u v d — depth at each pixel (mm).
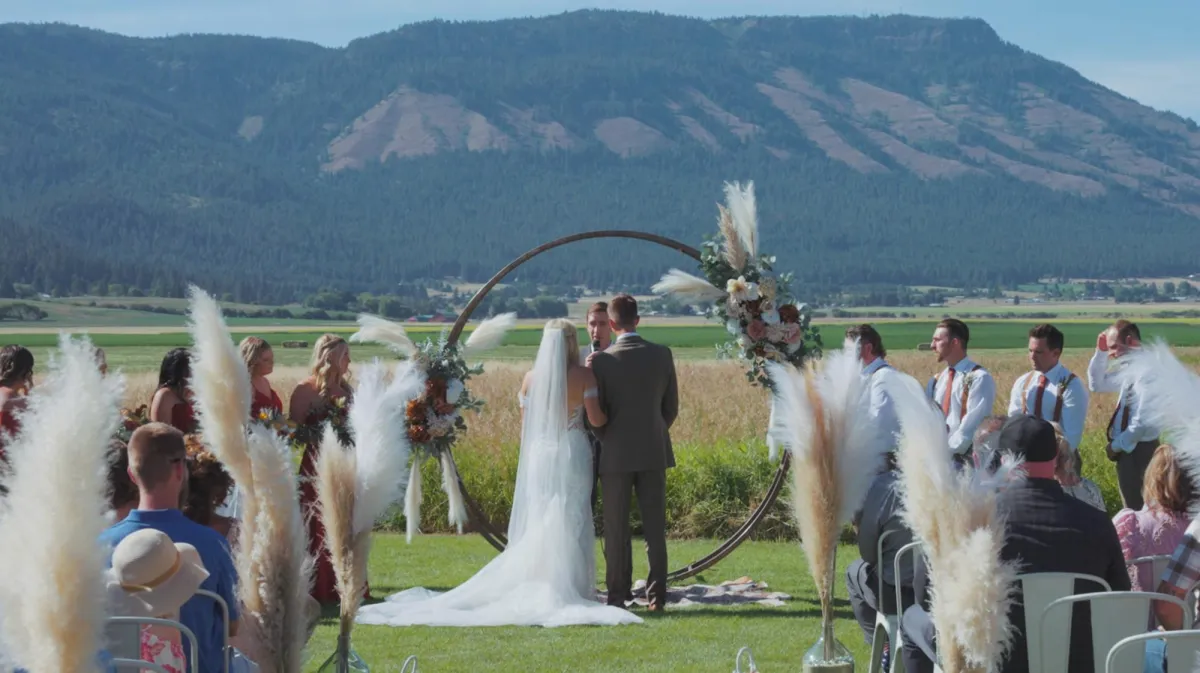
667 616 7707
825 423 3725
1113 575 3846
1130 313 151250
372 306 161000
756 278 8250
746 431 18141
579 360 8086
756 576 9242
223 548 3795
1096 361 8430
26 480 2295
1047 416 7973
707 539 11273
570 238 8531
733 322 8188
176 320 132750
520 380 26609
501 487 11938
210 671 3717
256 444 2844
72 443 2297
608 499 7953
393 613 7602
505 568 7879
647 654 6539
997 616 2789
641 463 7895
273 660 2859
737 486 11492
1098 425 18438
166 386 6879
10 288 178250
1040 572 3754
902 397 2963
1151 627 4273
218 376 2939
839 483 3773
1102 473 11578
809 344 8258
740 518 11281
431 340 8305
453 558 10156
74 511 2293
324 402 7422
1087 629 3736
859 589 5207
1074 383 7961
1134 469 8328
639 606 8133
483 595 7766
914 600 4734
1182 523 4543
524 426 8125
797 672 6043
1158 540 4535
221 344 2951
